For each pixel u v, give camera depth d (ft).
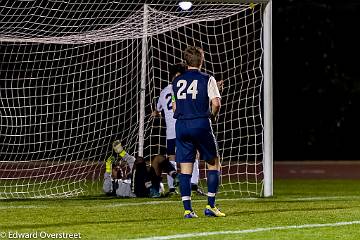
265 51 111.14
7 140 165.99
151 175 108.58
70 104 168.14
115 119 158.51
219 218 79.36
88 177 150.30
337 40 285.64
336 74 283.59
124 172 112.06
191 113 78.69
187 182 79.61
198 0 110.22
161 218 79.25
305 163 249.75
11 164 144.56
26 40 110.93
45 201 101.60
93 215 82.28
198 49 80.12
